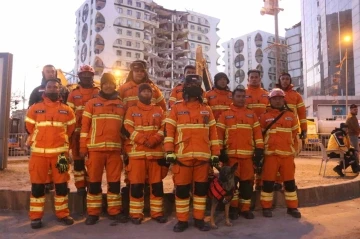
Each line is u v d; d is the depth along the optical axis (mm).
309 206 7441
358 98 57906
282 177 6699
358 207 7367
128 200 6668
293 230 5758
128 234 5516
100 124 6066
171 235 5480
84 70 6898
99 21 96812
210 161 5910
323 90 71812
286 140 6570
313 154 18656
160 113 6254
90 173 6078
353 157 10352
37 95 6871
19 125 22031
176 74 105188
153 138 5984
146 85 6184
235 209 6480
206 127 5891
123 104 6523
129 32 99312
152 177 6184
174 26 111188
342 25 65812
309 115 59156
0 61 10609
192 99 5984
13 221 6137
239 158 6387
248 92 7547
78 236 5410
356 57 62406
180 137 5855
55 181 5980
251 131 6477
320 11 73688
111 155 6160
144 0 103125
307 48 83188
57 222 6121
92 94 6930
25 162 14266
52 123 5867
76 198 6770
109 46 96250
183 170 5793
